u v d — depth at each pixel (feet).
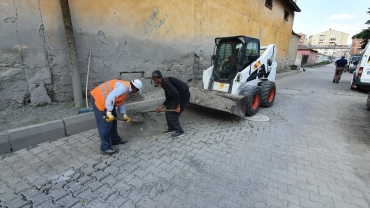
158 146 10.54
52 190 6.95
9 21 10.43
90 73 14.29
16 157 8.89
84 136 11.25
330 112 17.44
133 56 16.76
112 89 8.89
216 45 16.96
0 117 10.54
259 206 6.49
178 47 20.86
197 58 23.93
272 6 39.81
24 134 9.59
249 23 32.68
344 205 6.63
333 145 11.07
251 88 15.30
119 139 10.62
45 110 12.07
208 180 7.77
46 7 11.51
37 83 11.97
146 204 6.45
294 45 59.98
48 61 12.15
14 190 6.85
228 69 15.97
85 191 6.97
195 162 9.04
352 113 17.17
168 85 10.66
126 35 15.88
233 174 8.19
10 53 10.73
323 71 65.72
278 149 10.49
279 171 8.48
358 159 9.61
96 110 8.93
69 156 9.19
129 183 7.47
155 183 7.51
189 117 15.47
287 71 52.42
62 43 12.51
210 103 14.20
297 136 12.24
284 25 48.47
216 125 13.87
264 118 15.51
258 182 7.72
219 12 25.48
